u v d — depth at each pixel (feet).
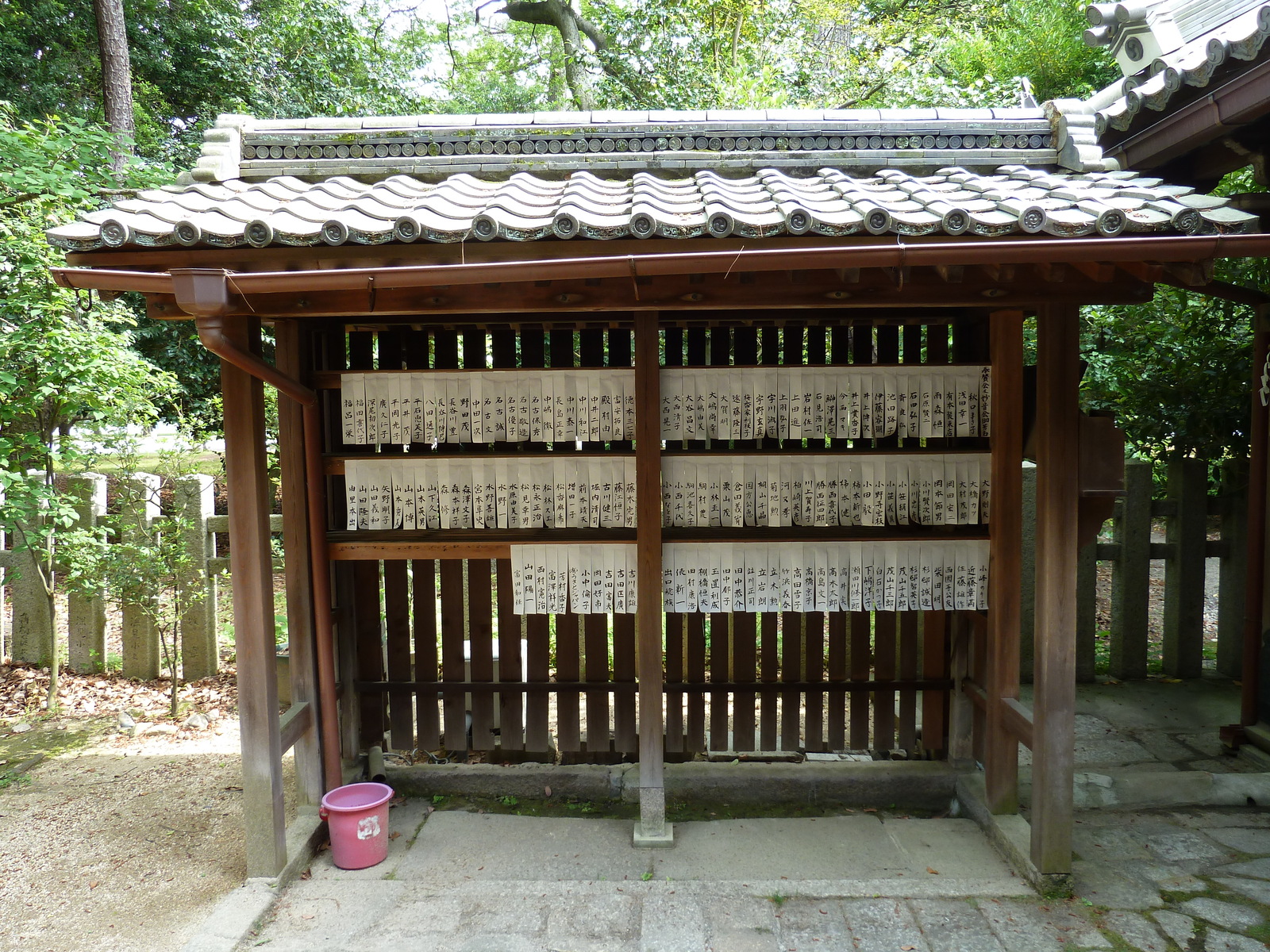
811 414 13.48
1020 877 12.05
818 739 15.84
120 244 9.68
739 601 13.46
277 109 44.88
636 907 11.27
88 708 19.63
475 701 15.85
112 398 18.42
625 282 10.65
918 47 42.73
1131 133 15.31
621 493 13.56
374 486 13.62
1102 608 27.07
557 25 50.37
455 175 12.86
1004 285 10.61
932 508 13.61
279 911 11.34
